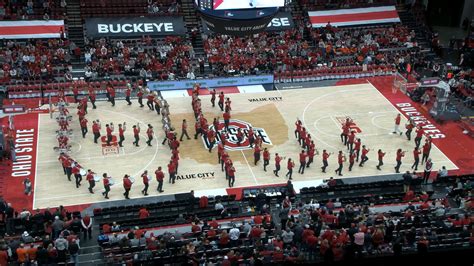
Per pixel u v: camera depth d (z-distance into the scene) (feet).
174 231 104.06
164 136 142.61
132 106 157.38
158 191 122.72
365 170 131.75
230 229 101.45
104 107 156.15
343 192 121.70
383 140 143.33
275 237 97.81
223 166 131.03
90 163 130.82
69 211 115.14
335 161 134.62
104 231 102.78
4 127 135.74
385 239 98.32
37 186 123.03
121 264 92.68
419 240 96.07
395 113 156.76
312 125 149.38
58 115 150.10
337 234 95.40
